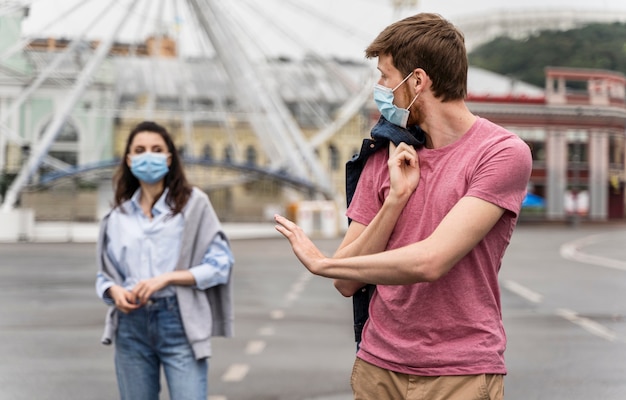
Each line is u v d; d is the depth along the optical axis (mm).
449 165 3129
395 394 3170
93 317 13148
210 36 52656
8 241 40062
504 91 95625
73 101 47688
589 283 18906
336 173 86062
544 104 78188
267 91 52969
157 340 5086
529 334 11531
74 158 78312
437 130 3168
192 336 5070
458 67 3135
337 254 3275
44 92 75125
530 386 8273
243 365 9250
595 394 7953
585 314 13594
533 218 76875
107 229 5320
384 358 3160
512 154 3033
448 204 3082
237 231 49875
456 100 3160
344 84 61656
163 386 8203
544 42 103562
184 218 5238
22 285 18344
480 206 2988
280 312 13727
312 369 9016
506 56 104625
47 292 16875
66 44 67438
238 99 54812
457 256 2967
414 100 3150
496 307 3146
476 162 3072
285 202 80312
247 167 48375
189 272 5109
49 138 46438
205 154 85938
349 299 15594
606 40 98375
